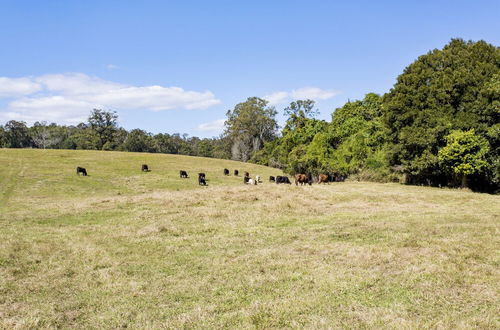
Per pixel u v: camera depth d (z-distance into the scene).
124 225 14.72
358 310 6.51
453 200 21.50
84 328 6.11
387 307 6.61
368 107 47.59
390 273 8.31
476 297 6.88
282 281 8.04
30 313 6.61
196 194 23.34
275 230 13.25
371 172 39.75
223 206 18.89
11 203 23.31
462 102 29.00
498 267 8.51
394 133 33.81
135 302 7.11
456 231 12.31
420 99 31.69
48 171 40.59
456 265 8.59
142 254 10.42
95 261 9.77
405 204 19.95
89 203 21.33
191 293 7.50
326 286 7.64
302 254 10.10
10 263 9.62
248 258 9.81
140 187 34.16
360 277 8.05
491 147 27.53
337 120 49.25
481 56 30.03
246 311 6.54
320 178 37.06
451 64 31.70
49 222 15.67
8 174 37.28
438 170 31.44
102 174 41.03
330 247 10.63
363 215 16.05
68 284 8.14
